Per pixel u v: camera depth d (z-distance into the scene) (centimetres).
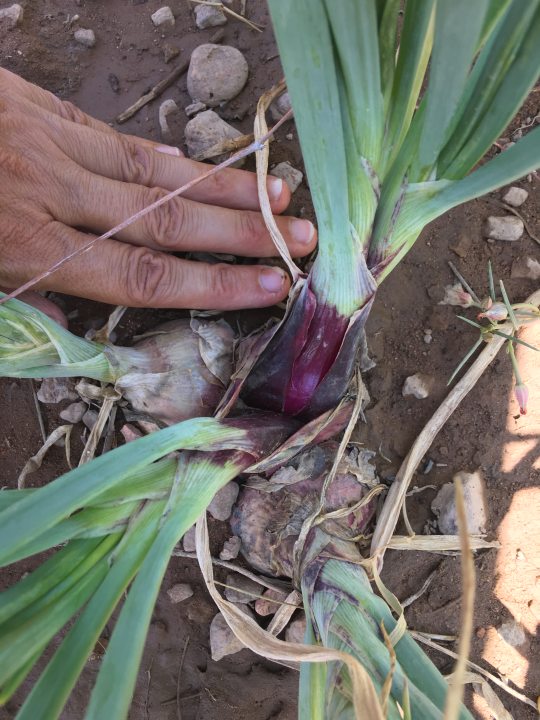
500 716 23
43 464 27
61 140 22
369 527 24
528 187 25
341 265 18
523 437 25
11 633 12
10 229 21
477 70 14
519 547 25
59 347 20
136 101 27
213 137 25
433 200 16
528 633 25
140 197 22
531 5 12
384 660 17
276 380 21
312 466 23
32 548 14
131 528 17
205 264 23
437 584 25
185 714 27
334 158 15
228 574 26
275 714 27
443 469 25
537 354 25
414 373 25
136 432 25
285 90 25
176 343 23
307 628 20
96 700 12
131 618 13
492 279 24
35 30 28
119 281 22
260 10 27
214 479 19
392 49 15
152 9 28
